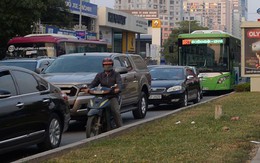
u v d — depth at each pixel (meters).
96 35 59.81
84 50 31.41
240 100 18.83
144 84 15.62
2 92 7.82
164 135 9.98
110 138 9.61
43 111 8.97
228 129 10.67
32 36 29.20
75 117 11.86
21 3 30.86
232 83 28.03
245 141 9.16
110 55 13.89
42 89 9.29
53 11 48.62
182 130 10.69
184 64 27.44
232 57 28.08
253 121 12.02
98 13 63.38
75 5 55.78
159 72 20.11
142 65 16.08
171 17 155.62
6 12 30.86
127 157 7.59
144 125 11.55
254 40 25.02
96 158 7.55
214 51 27.16
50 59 19.77
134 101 14.71
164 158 7.51
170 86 18.55
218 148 8.41
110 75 10.30
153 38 92.50
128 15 71.44
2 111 7.71
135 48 79.94
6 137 7.80
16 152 9.47
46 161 7.35
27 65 18.34
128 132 10.44
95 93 10.05
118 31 72.69
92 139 9.20
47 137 9.15
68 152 8.15
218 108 12.60
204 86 27.03
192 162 7.21
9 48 29.09
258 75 25.05
